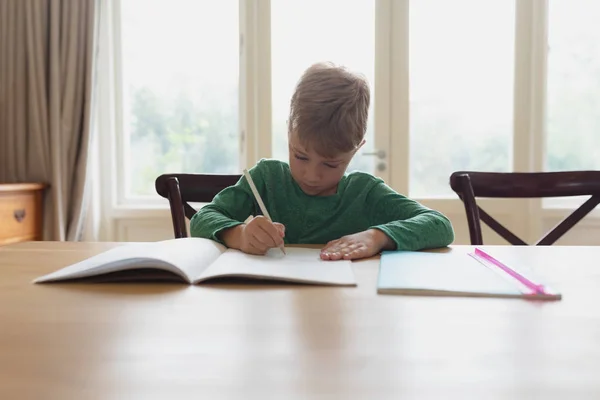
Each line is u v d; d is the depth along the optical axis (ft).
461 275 2.07
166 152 9.61
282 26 9.18
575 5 8.93
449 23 9.04
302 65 9.18
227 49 9.41
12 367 1.13
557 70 9.01
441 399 0.97
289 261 2.38
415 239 2.80
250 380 1.06
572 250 2.93
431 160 9.17
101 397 0.98
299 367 1.13
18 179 8.63
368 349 1.25
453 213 8.95
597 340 1.32
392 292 1.84
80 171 8.55
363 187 3.63
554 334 1.37
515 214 8.87
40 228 8.40
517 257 2.67
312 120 2.85
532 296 1.77
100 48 9.15
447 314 1.57
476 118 9.09
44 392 1.01
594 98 8.99
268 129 9.16
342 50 9.14
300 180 3.35
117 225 9.48
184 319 1.52
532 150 8.79
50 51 8.51
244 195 3.54
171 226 9.39
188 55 9.47
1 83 8.61
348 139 2.89
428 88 9.11
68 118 8.55
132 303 1.70
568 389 1.02
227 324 1.46
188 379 1.07
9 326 1.44
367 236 2.72
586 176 4.35
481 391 1.01
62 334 1.37
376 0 8.96
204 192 4.43
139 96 9.57
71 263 2.53
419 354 1.21
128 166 9.65
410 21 9.02
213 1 9.37
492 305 1.68
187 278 1.99
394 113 9.02
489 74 9.03
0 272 2.29
